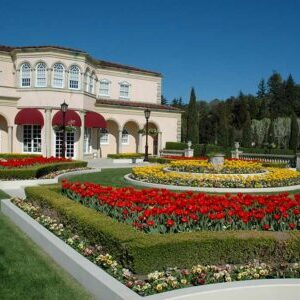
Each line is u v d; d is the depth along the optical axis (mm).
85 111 38656
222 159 22875
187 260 6652
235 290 5551
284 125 66938
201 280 5895
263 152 48812
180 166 21906
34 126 37438
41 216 10086
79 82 38375
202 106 110062
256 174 19812
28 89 36844
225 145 60688
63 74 37375
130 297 5293
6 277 6977
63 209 9414
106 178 22453
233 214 8641
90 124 38719
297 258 6977
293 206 9258
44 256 8203
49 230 9109
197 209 8688
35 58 37000
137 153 43562
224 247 6840
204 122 78000
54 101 36594
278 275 6363
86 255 7285
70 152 37938
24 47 37000
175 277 6070
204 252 6750
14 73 38219
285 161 33062
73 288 6523
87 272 6410
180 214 8297
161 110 46750
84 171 25578
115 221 8094
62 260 7484
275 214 8727
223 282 5871
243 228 8586
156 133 44312
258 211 8680
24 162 21531
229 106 86938
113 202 9547
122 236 6871
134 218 8930
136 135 46781
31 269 7391
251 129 65062
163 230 8117
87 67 39469
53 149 36844
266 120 70125
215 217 8336
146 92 49000
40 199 11273
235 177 18422
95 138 42031
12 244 8977
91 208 10266
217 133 65938
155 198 9922
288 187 18312
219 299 5488
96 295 6090
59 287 6562
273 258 7008
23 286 6594
